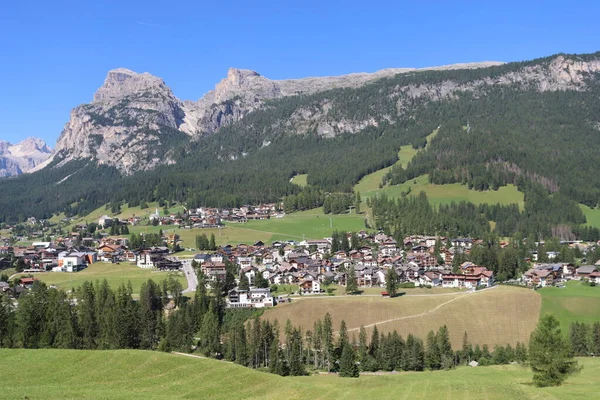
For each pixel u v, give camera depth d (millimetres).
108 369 110500
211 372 111312
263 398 101500
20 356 115562
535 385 114625
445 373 142625
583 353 173250
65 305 182750
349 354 154250
